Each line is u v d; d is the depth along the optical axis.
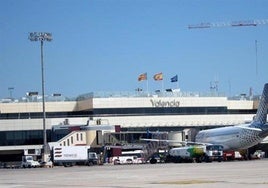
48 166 112.06
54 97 164.00
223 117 160.25
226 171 56.41
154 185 38.72
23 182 49.69
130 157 122.75
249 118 161.50
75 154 112.69
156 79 162.25
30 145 149.12
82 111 160.75
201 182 40.19
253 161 95.81
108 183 43.22
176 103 158.38
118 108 155.50
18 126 149.38
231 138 108.31
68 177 56.31
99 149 136.38
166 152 118.81
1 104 157.62
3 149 148.25
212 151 103.38
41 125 150.12
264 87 104.12
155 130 156.00
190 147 106.75
